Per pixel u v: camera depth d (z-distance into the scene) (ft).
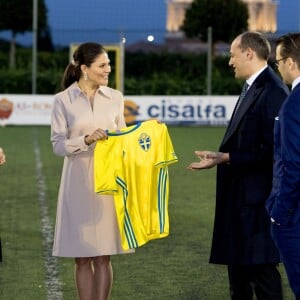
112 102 24.62
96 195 24.03
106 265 24.80
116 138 23.31
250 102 22.61
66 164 24.26
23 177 55.31
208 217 41.93
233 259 22.97
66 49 113.70
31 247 35.42
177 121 96.02
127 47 118.32
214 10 120.47
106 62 24.17
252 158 22.45
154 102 95.61
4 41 123.75
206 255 34.09
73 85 24.47
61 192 24.27
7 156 66.69
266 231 22.82
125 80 105.09
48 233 38.14
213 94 104.01
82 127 24.13
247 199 22.82
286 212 19.30
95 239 24.04
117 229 24.21
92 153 24.06
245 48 22.74
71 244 24.03
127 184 23.56
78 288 24.81
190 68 111.96
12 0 124.77
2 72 106.01
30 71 106.22
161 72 111.65
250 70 22.80
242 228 22.85
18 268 31.94
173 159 23.95
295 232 19.47
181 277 30.68
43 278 30.48
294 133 18.89
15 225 39.86
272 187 20.98
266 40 22.90
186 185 52.39
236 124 22.76
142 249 35.14
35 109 96.53
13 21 124.77
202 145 74.28
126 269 31.83
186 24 122.11
